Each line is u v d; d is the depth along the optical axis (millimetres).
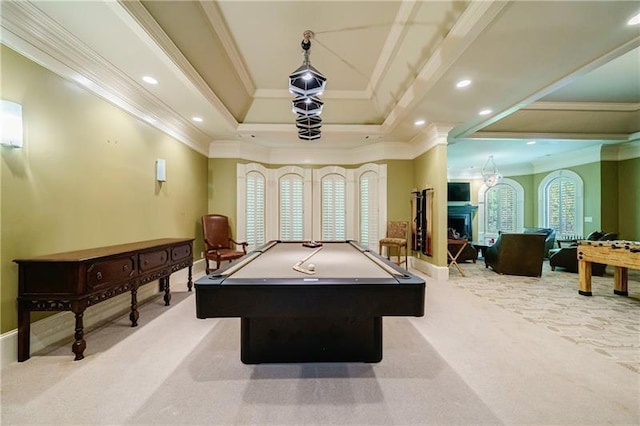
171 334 2523
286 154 6379
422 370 1946
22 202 2084
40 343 2219
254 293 1507
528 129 5410
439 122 4516
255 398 1640
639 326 2736
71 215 2490
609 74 3736
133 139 3324
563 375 1881
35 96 2166
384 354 2176
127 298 3174
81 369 1935
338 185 6391
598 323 2811
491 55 2637
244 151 5789
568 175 7426
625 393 1685
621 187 6508
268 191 6332
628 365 2010
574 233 7270
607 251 3500
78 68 2506
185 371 1920
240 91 4223
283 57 3533
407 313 1527
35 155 2174
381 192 5879
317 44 3250
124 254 2498
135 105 3314
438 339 2441
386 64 3570
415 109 3969
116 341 2375
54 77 2320
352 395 1670
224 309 1506
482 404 1584
